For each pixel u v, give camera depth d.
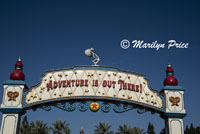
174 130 19.30
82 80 19.77
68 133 47.16
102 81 19.84
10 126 18.31
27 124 45.66
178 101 20.11
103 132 48.12
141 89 20.14
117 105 19.84
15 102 18.94
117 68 20.38
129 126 49.38
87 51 21.27
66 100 19.55
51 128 46.69
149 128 58.41
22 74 20.11
